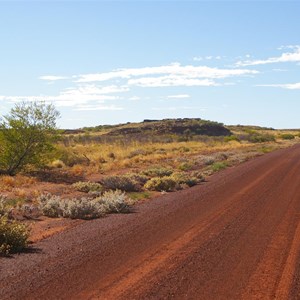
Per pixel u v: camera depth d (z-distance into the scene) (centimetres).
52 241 934
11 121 2278
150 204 1439
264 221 1112
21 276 693
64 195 1641
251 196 1527
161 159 3388
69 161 2870
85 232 1019
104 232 1012
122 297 596
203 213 1234
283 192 1605
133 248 862
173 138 7612
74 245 892
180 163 3019
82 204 1250
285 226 1055
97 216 1239
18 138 2261
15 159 2288
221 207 1324
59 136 2420
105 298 593
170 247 867
